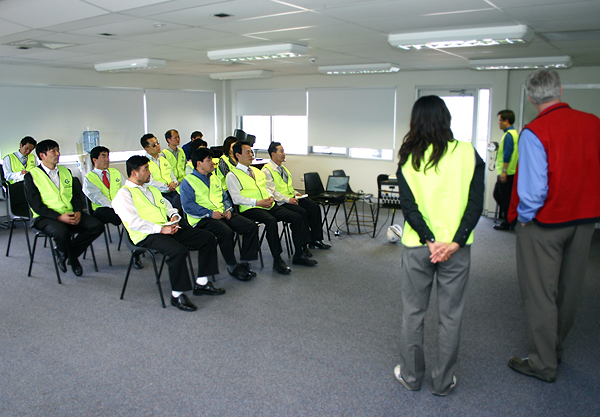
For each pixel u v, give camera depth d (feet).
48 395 7.87
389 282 13.46
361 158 27.17
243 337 9.98
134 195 11.57
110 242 17.75
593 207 7.30
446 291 7.05
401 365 8.00
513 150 18.42
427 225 6.68
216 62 20.21
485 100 22.94
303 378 8.35
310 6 9.28
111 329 10.39
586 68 20.25
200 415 7.31
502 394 7.80
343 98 27.04
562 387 8.00
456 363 8.02
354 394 7.84
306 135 29.19
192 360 9.02
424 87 24.30
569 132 7.02
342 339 9.88
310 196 17.95
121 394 7.89
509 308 11.52
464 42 12.24
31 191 13.26
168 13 9.87
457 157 6.54
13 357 9.15
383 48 15.58
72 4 9.12
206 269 12.37
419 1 8.85
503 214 20.20
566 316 8.16
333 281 13.55
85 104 23.94
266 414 7.32
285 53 14.84
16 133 21.47
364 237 18.70
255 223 13.91
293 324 10.63
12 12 9.81
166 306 11.68
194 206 13.12
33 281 13.51
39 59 19.06
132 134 26.35
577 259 7.66
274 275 14.08
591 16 10.27
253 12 9.82
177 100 28.63
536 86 7.31
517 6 9.25
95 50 16.24
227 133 32.53
